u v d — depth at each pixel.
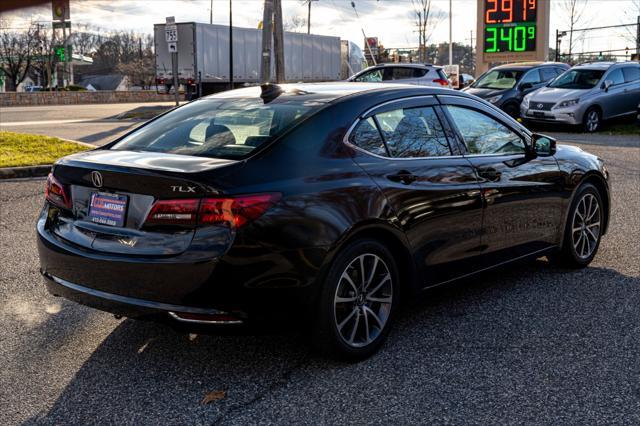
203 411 3.16
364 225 3.61
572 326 4.26
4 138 13.32
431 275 4.16
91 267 3.45
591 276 5.37
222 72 33.03
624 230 6.92
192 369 3.64
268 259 3.25
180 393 3.35
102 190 3.52
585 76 18.67
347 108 3.88
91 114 25.22
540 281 5.25
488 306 4.66
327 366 3.67
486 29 29.84
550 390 3.35
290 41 36.59
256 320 3.30
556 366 3.64
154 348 3.93
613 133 17.62
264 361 3.74
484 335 4.11
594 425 2.99
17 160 10.58
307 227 3.36
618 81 18.55
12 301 4.76
